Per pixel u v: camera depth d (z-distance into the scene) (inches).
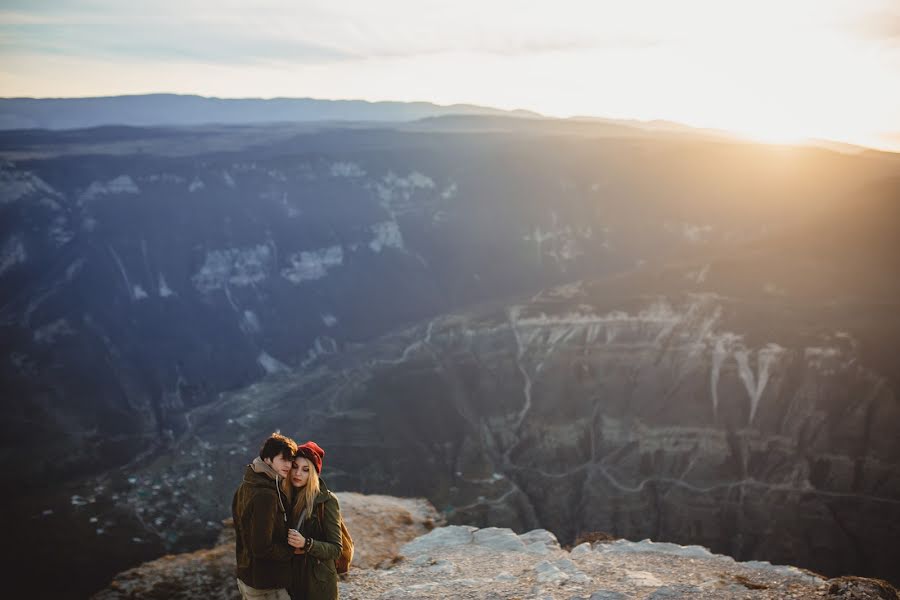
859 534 4611.2
